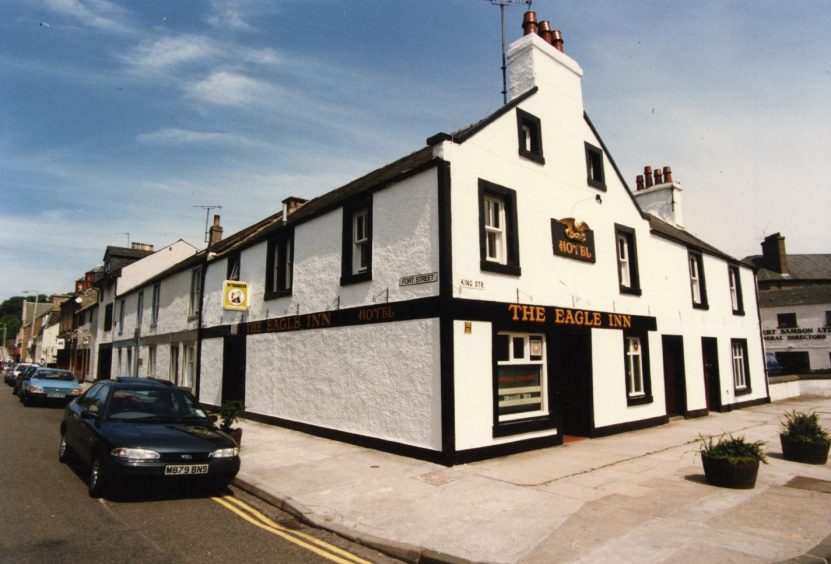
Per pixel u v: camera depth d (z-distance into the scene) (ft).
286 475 26.32
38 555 15.80
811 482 24.41
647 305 47.06
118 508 21.09
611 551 16.06
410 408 30.78
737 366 62.34
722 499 21.58
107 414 24.80
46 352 186.70
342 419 36.17
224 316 55.57
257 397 47.37
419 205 32.14
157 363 73.05
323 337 39.24
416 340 30.94
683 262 54.29
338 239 39.22
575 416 39.37
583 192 41.81
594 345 39.81
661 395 46.47
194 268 65.21
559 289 37.63
